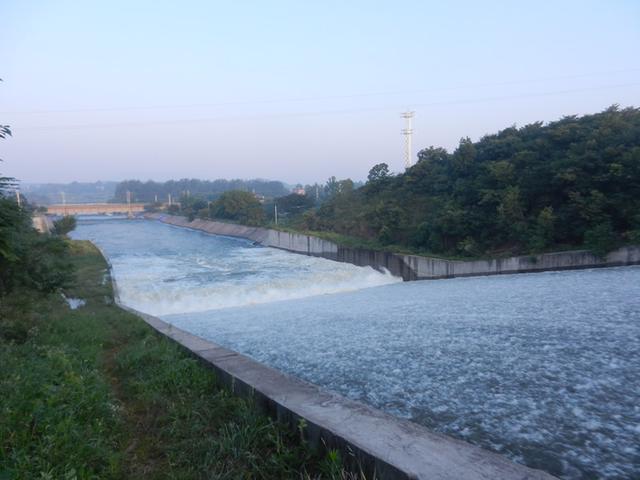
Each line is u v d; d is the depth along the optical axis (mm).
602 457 6266
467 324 15703
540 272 35656
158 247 78875
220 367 8648
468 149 52219
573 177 36781
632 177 33719
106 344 13219
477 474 4488
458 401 8453
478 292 26188
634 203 33906
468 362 10938
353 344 13672
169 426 6219
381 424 5691
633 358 10641
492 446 6645
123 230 125688
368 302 25969
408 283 39938
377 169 74000
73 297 29141
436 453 4906
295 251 69688
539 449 6527
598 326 14000
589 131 43344
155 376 8555
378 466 4684
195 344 11508
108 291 31484
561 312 16844
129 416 6828
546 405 8117
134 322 17172
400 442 5160
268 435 5648
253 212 106438
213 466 5105
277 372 8211
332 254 58594
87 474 4457
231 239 97562
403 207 58094
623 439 6770
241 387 7629
